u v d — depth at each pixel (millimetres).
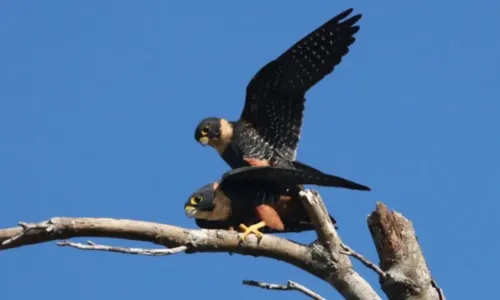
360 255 9391
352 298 9859
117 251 8133
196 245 9641
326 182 12109
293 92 15281
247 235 10000
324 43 14711
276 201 12945
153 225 9406
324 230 10023
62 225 8977
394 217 10070
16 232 8977
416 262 9875
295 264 10195
